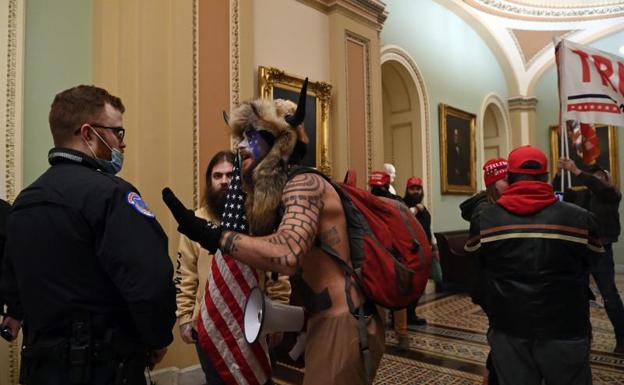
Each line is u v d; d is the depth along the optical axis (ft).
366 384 4.86
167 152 12.19
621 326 13.65
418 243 5.14
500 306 6.39
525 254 6.16
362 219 5.04
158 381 11.41
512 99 34.45
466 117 29.43
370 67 19.39
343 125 17.93
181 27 12.53
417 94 25.76
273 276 6.21
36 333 4.32
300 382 11.73
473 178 29.55
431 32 27.14
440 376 12.05
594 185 12.30
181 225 4.23
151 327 4.30
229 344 5.97
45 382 4.25
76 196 4.37
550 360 6.03
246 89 14.11
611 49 31.73
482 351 14.19
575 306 6.08
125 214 4.36
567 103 12.75
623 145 31.45
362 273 4.82
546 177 6.71
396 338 15.35
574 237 6.07
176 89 12.32
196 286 7.57
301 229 4.34
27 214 4.41
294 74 16.70
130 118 12.00
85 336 4.24
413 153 26.12
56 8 11.78
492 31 31.48
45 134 11.46
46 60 11.54
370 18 19.58
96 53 12.39
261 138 4.86
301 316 5.06
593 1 30.12
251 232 4.92
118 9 12.35
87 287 4.33
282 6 16.47
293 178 4.75
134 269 4.21
